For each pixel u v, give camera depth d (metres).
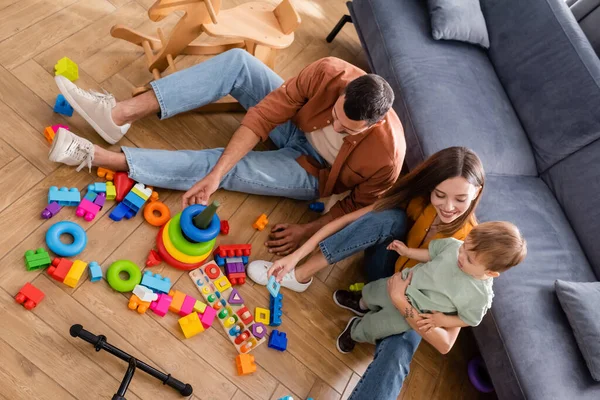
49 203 1.53
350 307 1.78
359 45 2.62
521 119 2.17
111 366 1.41
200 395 1.47
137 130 1.79
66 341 1.39
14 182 1.54
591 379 1.60
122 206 1.61
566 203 2.01
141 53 1.98
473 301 1.41
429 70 2.05
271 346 1.60
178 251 1.57
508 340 1.61
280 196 1.87
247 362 1.53
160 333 1.50
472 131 1.97
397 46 2.07
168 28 2.10
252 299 1.67
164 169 1.61
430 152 1.87
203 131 1.91
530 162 2.10
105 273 1.52
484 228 1.34
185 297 1.54
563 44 2.09
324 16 2.62
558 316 1.67
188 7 1.67
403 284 1.50
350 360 1.71
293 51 2.38
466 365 1.87
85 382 1.36
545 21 2.14
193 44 2.00
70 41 1.88
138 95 1.69
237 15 1.84
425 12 2.21
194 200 1.58
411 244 1.63
